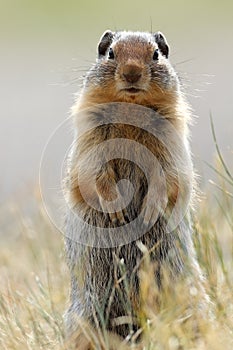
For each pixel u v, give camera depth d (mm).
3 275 14094
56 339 11188
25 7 37812
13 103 28125
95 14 37188
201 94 27469
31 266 14359
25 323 11781
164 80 12156
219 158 12836
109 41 13164
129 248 11867
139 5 38156
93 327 11578
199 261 12156
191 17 36500
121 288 11672
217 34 34469
